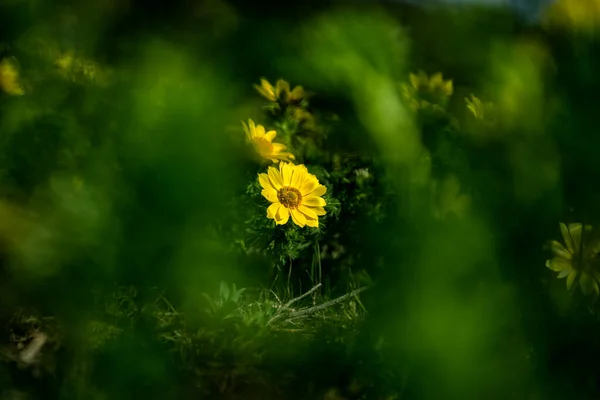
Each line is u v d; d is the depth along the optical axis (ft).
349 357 3.47
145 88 3.27
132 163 3.28
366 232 3.80
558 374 3.17
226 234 3.91
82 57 4.26
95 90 4.01
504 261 3.12
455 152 3.25
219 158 3.22
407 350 3.02
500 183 3.15
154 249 3.30
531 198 3.14
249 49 4.49
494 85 3.14
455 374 2.89
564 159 3.13
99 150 3.52
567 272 3.17
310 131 4.48
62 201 3.40
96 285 3.41
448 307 2.94
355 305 3.90
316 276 4.32
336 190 4.34
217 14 5.75
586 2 3.02
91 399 3.44
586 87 3.06
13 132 3.92
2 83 4.14
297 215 4.08
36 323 3.63
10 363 3.59
